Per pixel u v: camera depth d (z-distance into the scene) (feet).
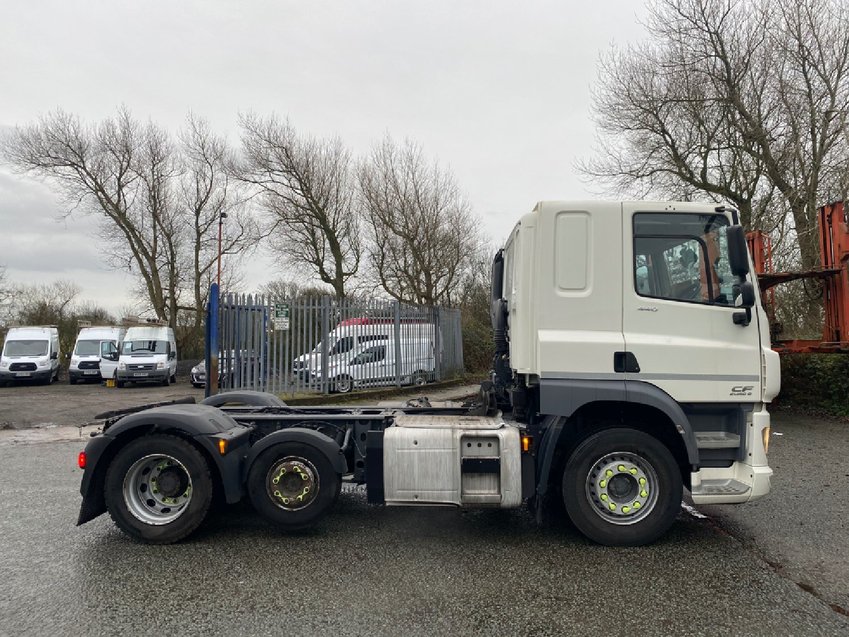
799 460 26.61
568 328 16.08
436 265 91.71
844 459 26.76
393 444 15.74
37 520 18.11
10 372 86.63
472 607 12.10
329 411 19.79
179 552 15.31
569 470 15.83
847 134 45.14
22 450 31.22
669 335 15.96
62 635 10.89
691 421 16.37
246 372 44.21
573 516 15.78
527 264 16.44
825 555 15.15
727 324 15.99
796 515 18.58
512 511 19.12
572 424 16.67
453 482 15.56
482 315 85.20
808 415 40.06
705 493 15.42
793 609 12.06
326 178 95.14
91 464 15.96
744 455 15.84
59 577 13.64
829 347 32.83
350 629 11.16
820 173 49.62
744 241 15.12
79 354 90.84
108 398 64.90
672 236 16.21
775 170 53.06
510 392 18.37
